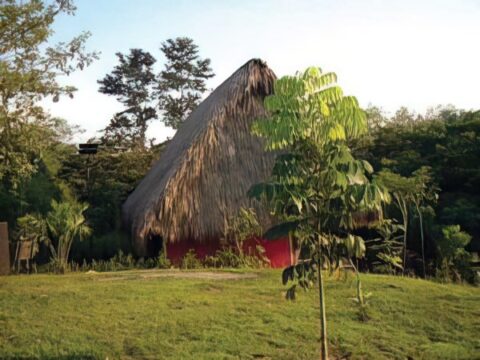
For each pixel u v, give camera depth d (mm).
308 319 7047
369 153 19672
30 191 16688
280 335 6406
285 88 5004
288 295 5406
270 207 5211
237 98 13391
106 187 20938
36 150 9891
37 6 9023
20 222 13719
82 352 5770
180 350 5867
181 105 36594
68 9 9398
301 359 5723
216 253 12688
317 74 4992
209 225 12344
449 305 7828
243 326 6680
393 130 20375
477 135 17516
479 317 7309
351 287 8750
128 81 37125
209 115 13695
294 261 13203
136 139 30656
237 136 13242
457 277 11867
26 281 9992
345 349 6051
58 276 10945
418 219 15117
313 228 5094
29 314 7184
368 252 14336
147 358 5668
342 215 4988
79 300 7941
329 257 5066
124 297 8109
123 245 15711
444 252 13297
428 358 5867
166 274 10844
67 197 18359
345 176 4863
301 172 4992
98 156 22422
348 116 4918
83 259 14719
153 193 13156
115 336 6285
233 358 5656
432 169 16766
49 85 9297
